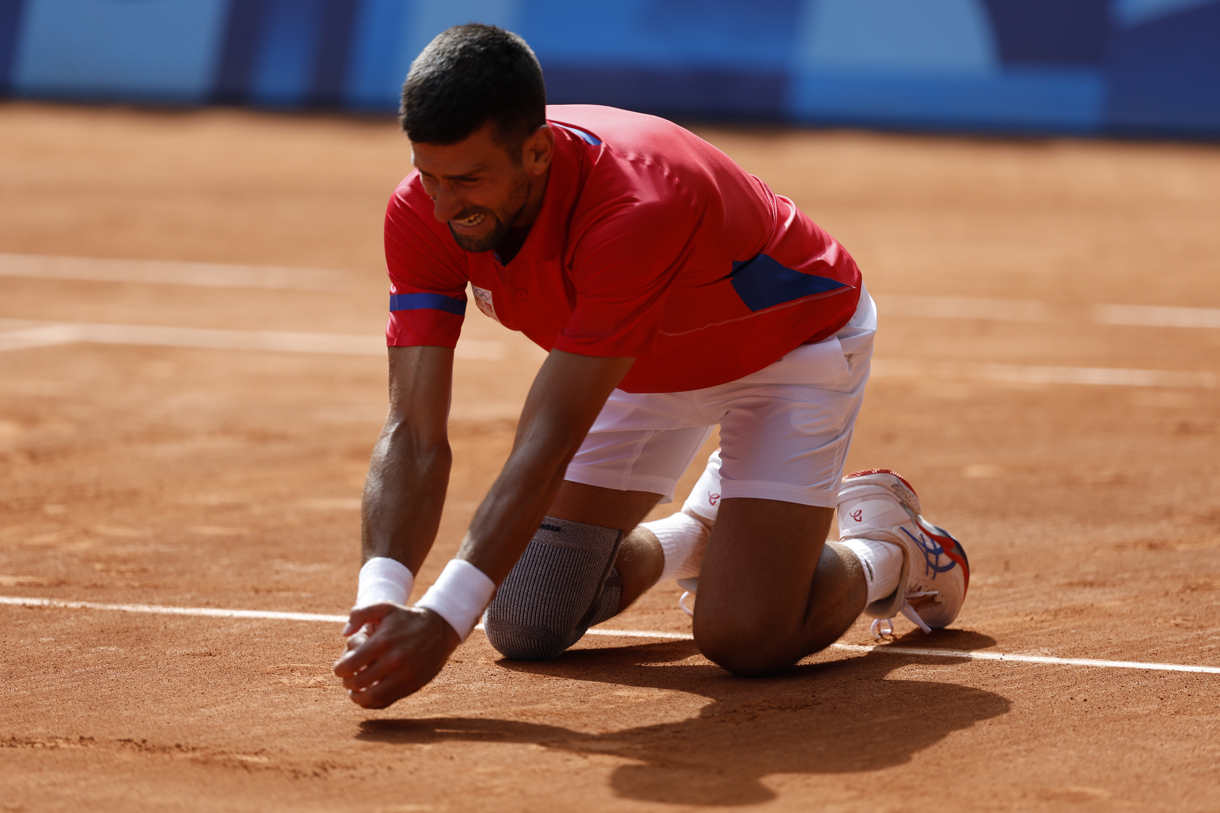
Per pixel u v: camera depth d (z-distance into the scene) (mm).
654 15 79125
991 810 9102
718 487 13969
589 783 9539
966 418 24984
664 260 10305
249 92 82188
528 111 9695
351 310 36750
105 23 83188
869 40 78562
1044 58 77312
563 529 12844
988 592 15148
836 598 12273
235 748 10281
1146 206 58531
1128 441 23125
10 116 78250
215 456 21844
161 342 32094
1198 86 75938
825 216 54781
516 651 12750
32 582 15180
